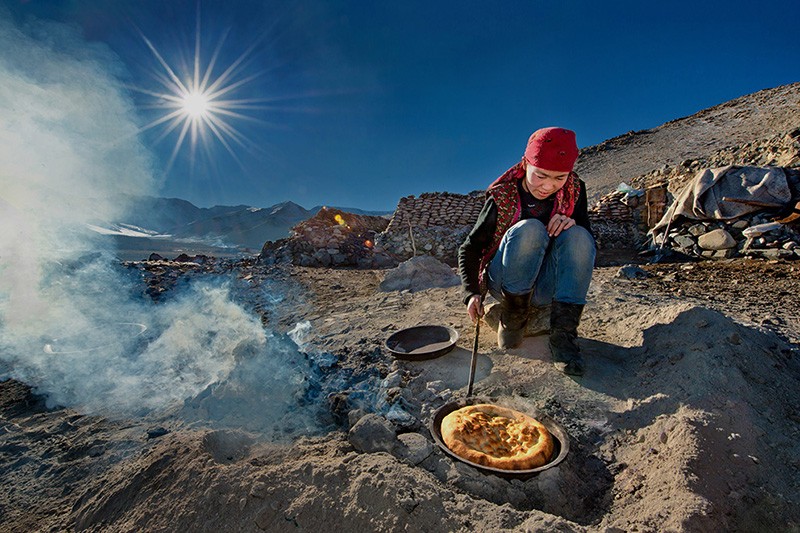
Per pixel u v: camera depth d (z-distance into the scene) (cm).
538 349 238
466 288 221
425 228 1131
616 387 198
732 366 182
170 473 143
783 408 171
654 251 817
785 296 396
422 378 220
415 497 127
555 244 218
